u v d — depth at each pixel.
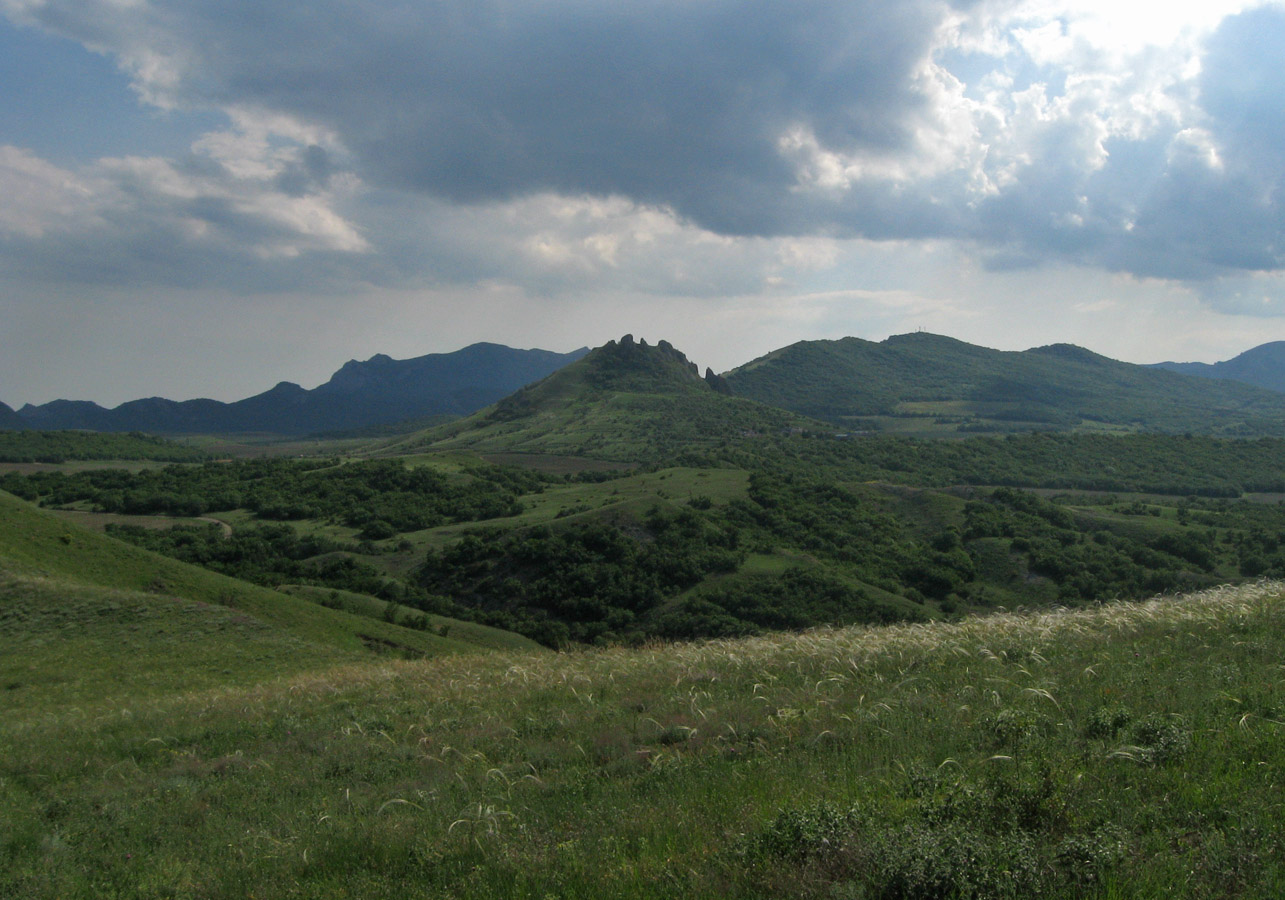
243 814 9.63
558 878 6.30
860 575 78.50
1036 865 5.19
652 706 12.54
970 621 17.08
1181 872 5.12
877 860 5.40
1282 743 7.04
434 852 7.33
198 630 32.56
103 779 11.41
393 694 16.28
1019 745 7.88
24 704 21.72
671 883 5.88
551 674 16.45
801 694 11.77
